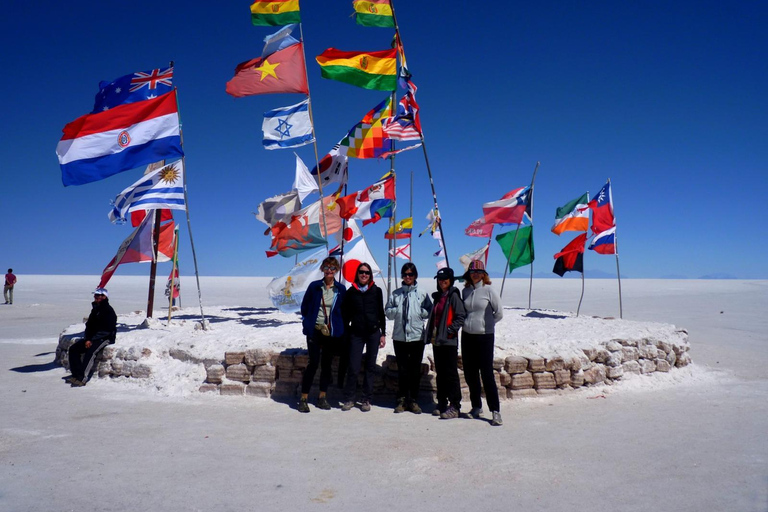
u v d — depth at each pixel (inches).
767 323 676.1
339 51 354.3
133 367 302.0
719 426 222.5
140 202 352.5
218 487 158.1
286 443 200.1
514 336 320.8
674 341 333.7
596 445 197.6
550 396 271.3
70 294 1487.5
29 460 180.5
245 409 251.3
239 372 279.0
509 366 267.3
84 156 335.3
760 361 387.9
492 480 163.8
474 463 178.7
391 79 359.3
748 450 191.5
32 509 142.5
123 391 286.4
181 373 289.6
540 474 168.6
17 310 901.2
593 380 285.3
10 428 218.2
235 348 289.4
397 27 354.6
